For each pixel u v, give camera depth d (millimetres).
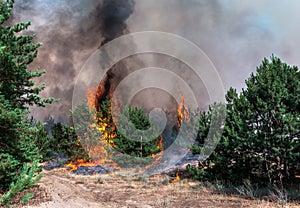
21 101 8961
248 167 14352
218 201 10984
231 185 14555
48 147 24875
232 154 15039
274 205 9664
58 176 19750
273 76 13555
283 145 12586
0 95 7457
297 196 10766
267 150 13453
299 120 12328
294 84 13422
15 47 8555
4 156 7738
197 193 13312
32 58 8883
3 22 8602
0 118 7180
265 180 13758
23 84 8867
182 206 10422
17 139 8211
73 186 13664
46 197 8516
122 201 11758
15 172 7910
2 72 7871
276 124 13078
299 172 13234
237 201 10742
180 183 16766
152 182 17703
